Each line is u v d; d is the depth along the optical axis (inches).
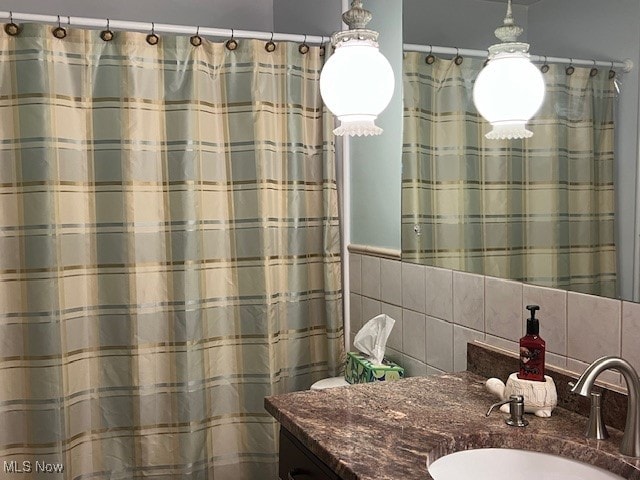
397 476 45.9
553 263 60.2
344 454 49.6
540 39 60.5
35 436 83.1
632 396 47.8
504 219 65.8
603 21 54.3
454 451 52.7
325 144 95.4
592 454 49.4
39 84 81.4
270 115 92.7
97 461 88.4
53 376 82.9
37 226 82.0
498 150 66.1
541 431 53.4
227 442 93.5
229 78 91.0
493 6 66.1
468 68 69.9
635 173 51.7
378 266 92.6
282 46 93.4
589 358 57.1
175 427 89.4
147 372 88.5
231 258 92.8
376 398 62.4
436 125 75.7
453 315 75.3
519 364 61.8
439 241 76.5
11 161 82.6
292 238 95.3
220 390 92.9
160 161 88.5
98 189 86.7
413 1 79.5
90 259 87.2
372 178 95.2
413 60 79.7
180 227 88.2
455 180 72.7
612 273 54.2
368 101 70.3
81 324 86.7
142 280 87.8
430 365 80.4
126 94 86.0
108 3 123.3
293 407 59.9
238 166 91.7
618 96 53.0
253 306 92.7
